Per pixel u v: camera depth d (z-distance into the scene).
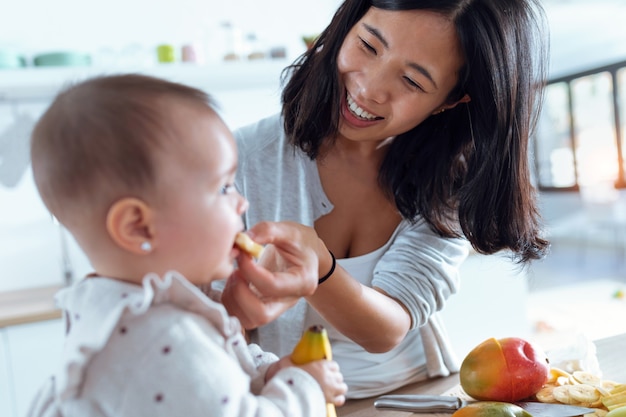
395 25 0.88
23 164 2.25
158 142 0.54
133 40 2.53
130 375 0.52
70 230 0.58
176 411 0.52
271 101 2.63
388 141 1.12
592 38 6.05
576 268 5.39
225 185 0.60
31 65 2.40
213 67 2.36
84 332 0.55
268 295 0.68
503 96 0.95
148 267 0.57
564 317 3.85
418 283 1.06
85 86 0.58
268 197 1.11
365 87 0.92
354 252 1.16
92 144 0.54
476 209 1.03
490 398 0.90
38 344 1.95
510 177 1.01
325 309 0.91
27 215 2.41
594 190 5.91
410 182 1.11
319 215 1.12
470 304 2.08
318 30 2.79
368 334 0.96
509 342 0.93
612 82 5.53
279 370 0.62
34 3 2.39
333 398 0.61
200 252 0.58
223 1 2.64
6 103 2.33
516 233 1.05
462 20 0.88
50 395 0.59
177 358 0.53
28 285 2.42
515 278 2.13
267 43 2.60
